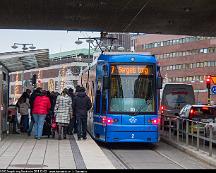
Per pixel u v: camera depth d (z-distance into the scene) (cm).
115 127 1864
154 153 1783
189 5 2486
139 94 1902
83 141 1920
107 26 3216
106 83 1873
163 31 3453
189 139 1956
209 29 3319
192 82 11906
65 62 10744
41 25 3206
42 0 2384
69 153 1530
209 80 3009
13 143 1814
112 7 2555
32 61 2698
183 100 3067
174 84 3088
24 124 2322
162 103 3066
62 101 1962
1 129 1956
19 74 10281
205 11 2655
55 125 2039
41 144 1786
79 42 5431
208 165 1445
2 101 1961
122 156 1683
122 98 1892
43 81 11594
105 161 1367
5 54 2078
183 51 12312
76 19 2942
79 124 1978
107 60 1917
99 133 1955
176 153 1783
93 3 2456
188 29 3334
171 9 2605
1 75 1855
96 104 2038
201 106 2409
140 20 2962
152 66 1928
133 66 1916
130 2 2420
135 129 1872
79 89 1997
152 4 2467
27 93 2325
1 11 2695
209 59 11506
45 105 1975
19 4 2495
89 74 2455
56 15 2808
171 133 2334
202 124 1720
